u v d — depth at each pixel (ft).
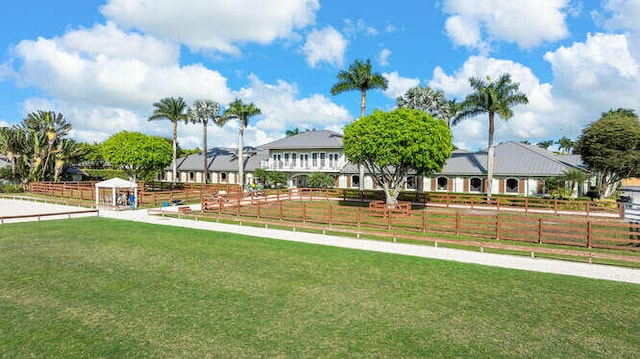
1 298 30.14
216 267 39.47
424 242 55.01
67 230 62.54
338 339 23.30
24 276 36.01
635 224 49.62
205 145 185.68
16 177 162.40
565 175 108.47
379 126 87.81
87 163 229.86
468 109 113.19
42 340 23.02
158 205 106.52
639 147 117.08
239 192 132.05
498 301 30.17
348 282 34.73
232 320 26.03
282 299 30.22
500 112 107.55
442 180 139.03
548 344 22.98
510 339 23.61
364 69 122.21
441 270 38.93
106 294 31.14
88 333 23.98
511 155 134.72
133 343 22.62
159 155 156.56
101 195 111.34
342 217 83.05
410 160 87.56
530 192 121.49
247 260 42.50
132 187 100.17
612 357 21.48
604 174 122.01
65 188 132.57
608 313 27.86
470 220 77.56
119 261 41.78
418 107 137.49
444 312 27.84
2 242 52.19
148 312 27.37
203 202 89.76
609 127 117.60
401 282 34.83
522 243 55.47
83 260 42.16
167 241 53.16
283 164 169.48
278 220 77.20
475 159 139.33
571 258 45.65
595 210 91.61
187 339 23.15
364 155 92.17
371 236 59.77
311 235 59.77
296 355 21.26
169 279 35.27
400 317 26.84
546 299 30.66
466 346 22.61
